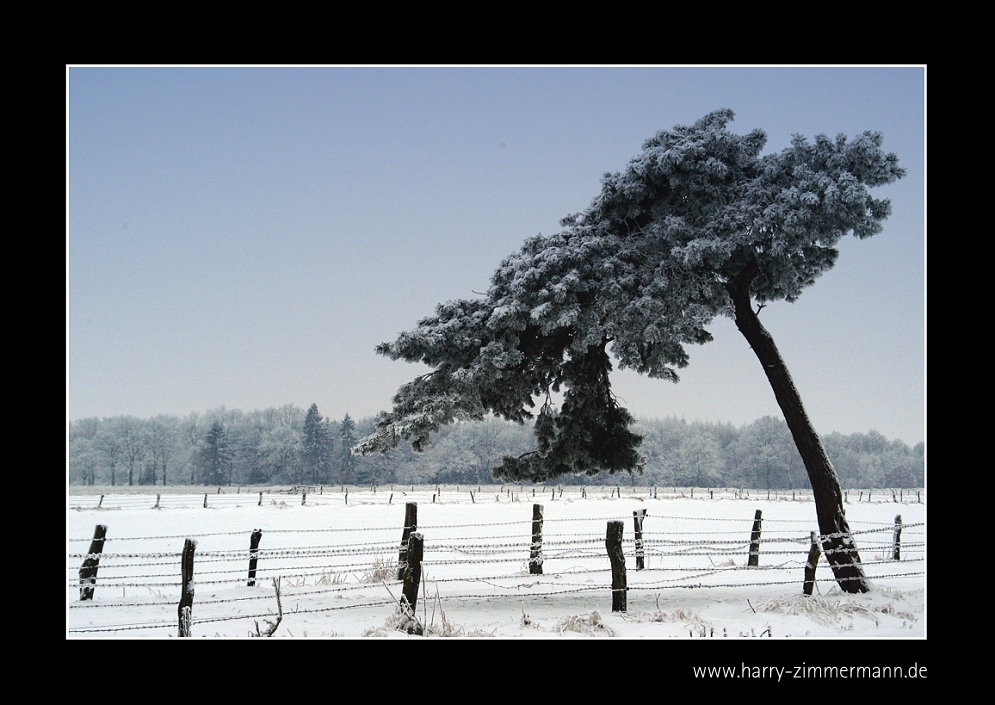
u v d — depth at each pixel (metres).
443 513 41.38
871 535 27.34
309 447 126.94
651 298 14.23
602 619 11.66
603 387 16.81
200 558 20.38
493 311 14.84
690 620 11.66
